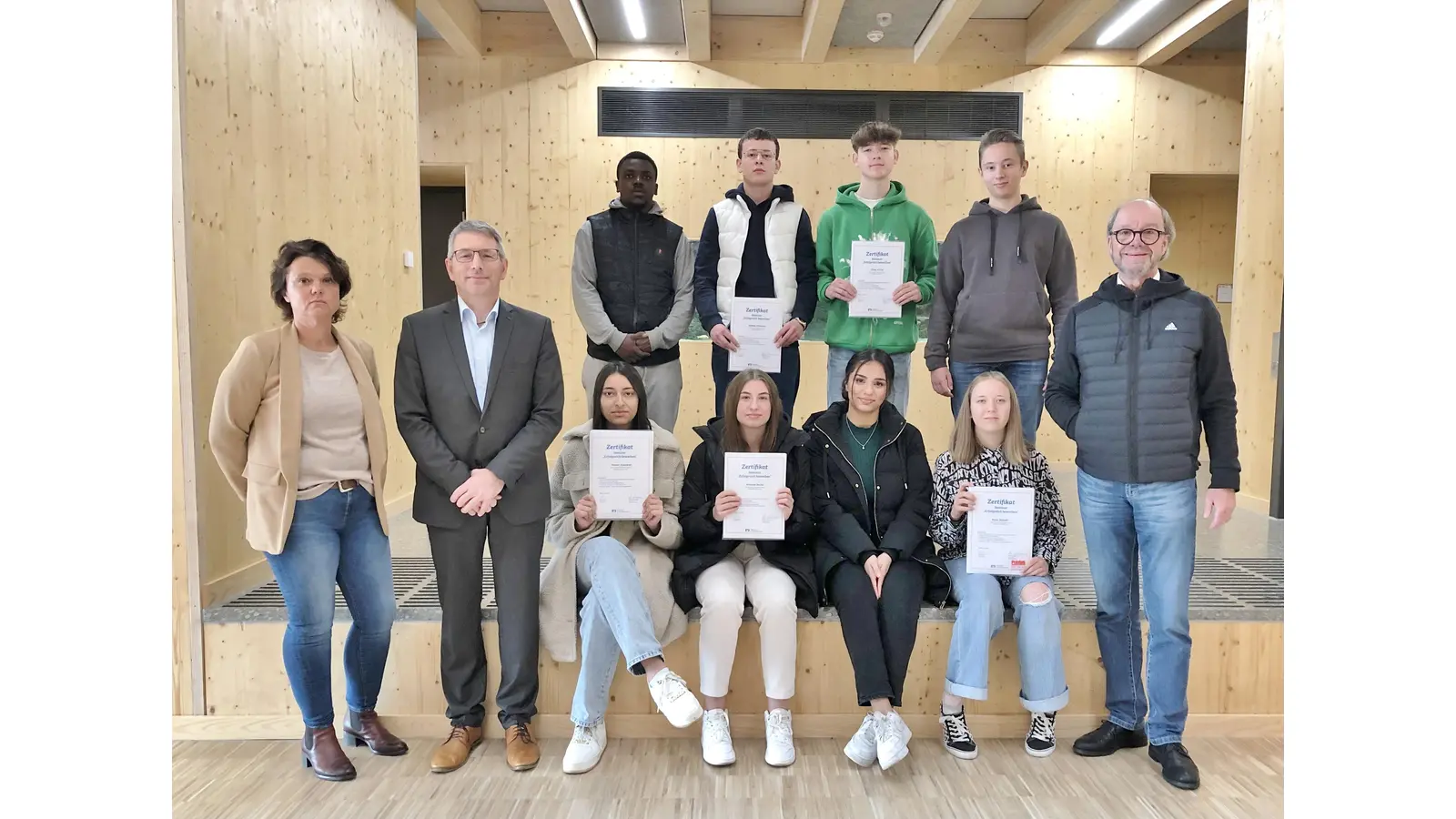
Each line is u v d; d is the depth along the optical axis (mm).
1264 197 4098
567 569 2242
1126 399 2080
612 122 5629
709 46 5293
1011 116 5629
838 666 2328
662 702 1999
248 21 2789
